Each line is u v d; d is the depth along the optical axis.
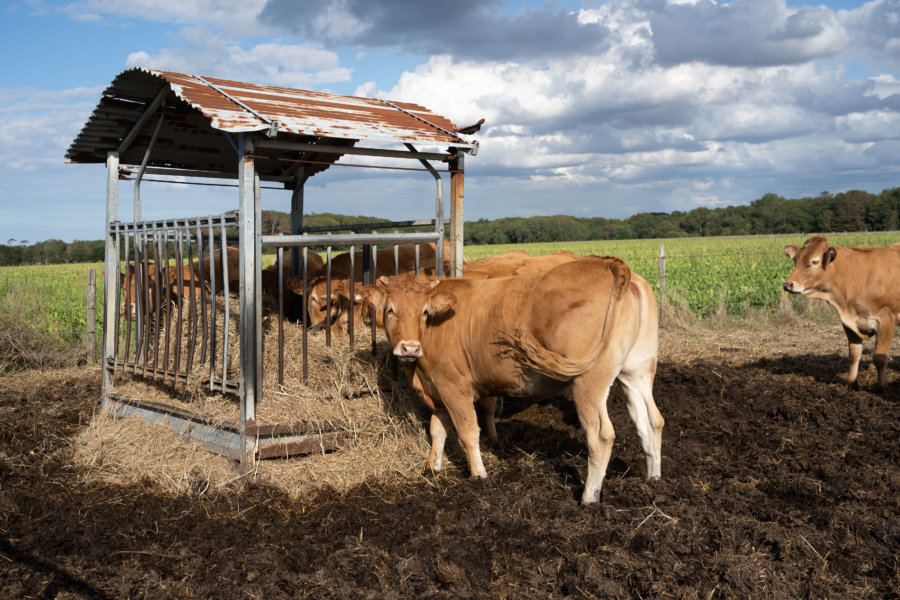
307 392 5.59
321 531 4.32
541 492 4.79
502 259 7.63
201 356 5.72
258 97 6.10
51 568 3.88
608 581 3.54
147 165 7.62
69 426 6.77
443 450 5.73
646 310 4.68
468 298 5.03
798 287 8.01
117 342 6.82
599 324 4.29
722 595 3.45
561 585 3.60
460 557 3.83
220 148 7.50
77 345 10.88
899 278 7.56
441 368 5.11
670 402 7.38
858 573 3.68
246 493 4.94
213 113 5.11
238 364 6.00
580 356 4.35
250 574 3.72
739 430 6.32
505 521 4.22
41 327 11.38
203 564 3.92
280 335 5.50
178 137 7.13
